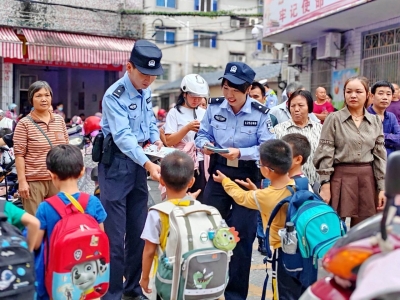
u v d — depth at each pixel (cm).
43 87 476
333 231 285
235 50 3142
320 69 1256
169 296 290
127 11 1612
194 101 502
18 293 242
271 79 2088
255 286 454
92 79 1833
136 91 385
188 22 2930
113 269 378
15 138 470
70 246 276
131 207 403
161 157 367
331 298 184
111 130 371
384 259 170
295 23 1093
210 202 395
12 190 694
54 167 301
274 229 319
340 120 423
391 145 527
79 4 1562
